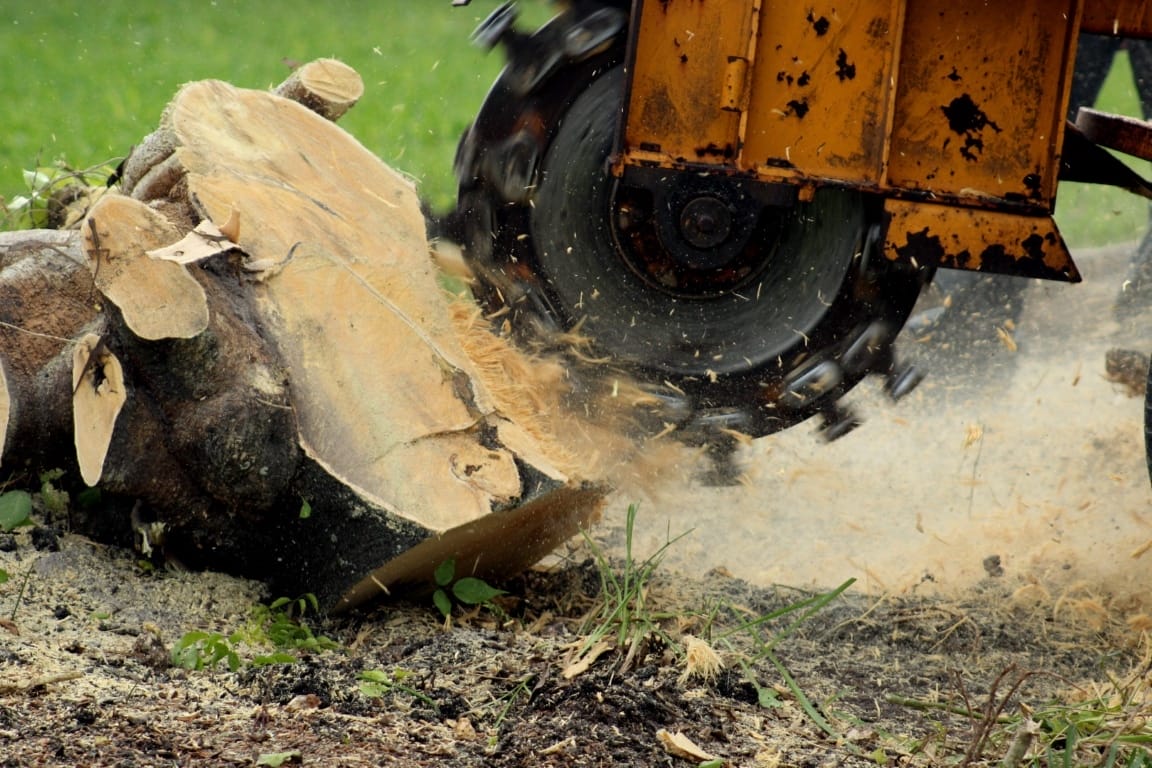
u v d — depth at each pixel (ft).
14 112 117.50
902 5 42.52
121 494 37.45
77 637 35.14
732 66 42.80
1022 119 43.50
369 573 36.83
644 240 47.80
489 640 36.96
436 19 171.42
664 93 43.50
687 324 48.67
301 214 40.81
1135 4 43.21
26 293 39.93
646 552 48.70
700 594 45.19
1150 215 66.08
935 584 47.88
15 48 145.59
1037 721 33.45
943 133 43.75
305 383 37.60
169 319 35.17
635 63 43.29
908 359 57.82
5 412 38.81
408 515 36.29
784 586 45.96
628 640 36.65
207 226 37.93
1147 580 48.34
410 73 141.49
